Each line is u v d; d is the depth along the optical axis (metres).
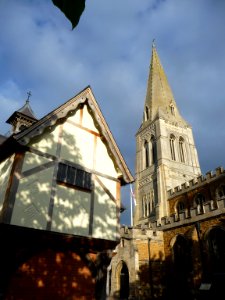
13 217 9.24
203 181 37.41
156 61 73.25
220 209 22.83
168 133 56.09
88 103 13.26
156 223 29.55
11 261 8.84
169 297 24.45
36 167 10.55
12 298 8.54
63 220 10.56
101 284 10.95
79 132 12.80
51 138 11.58
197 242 23.98
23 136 10.20
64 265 10.18
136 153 61.44
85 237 10.95
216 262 22.03
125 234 26.73
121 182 14.07
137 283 23.53
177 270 25.20
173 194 43.34
